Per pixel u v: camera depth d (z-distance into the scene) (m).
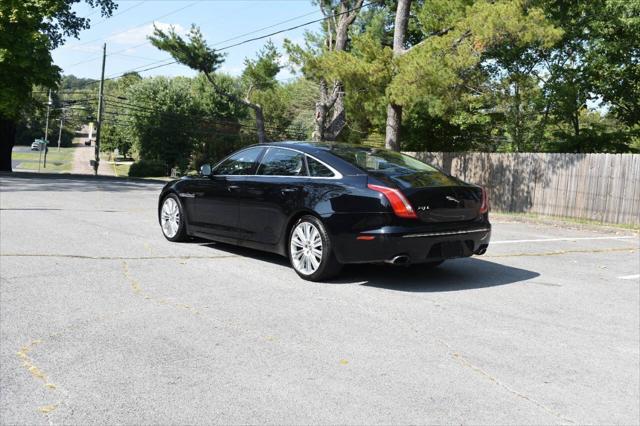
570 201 16.53
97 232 9.16
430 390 3.63
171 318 4.91
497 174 18.81
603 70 23.42
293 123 63.22
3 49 26.75
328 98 26.64
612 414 3.41
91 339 4.36
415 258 5.98
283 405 3.36
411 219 5.89
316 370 3.88
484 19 16.38
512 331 4.88
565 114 24.39
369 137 37.28
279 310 5.22
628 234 13.31
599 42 22.27
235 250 8.08
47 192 16.14
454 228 6.19
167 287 5.92
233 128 68.38
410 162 6.87
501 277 7.07
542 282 6.89
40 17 29.42
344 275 6.76
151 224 10.31
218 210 7.66
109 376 3.71
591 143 24.64
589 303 5.95
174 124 71.88
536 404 3.50
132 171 65.62
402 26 20.23
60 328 4.60
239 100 31.55
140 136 73.38
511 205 18.36
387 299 5.73
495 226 13.97
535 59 23.19
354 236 5.99
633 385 3.84
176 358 4.03
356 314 5.17
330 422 3.17
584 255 9.31
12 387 3.53
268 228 6.90
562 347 4.53
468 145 29.14
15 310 5.04
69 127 153.62
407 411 3.33
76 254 7.39
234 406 3.33
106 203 13.84
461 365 4.06
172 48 27.45
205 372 3.80
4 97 28.08
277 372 3.82
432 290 6.20
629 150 24.58
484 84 21.97
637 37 22.23
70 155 116.19
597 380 3.91
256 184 7.08
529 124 25.61
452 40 17.36
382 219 5.87
